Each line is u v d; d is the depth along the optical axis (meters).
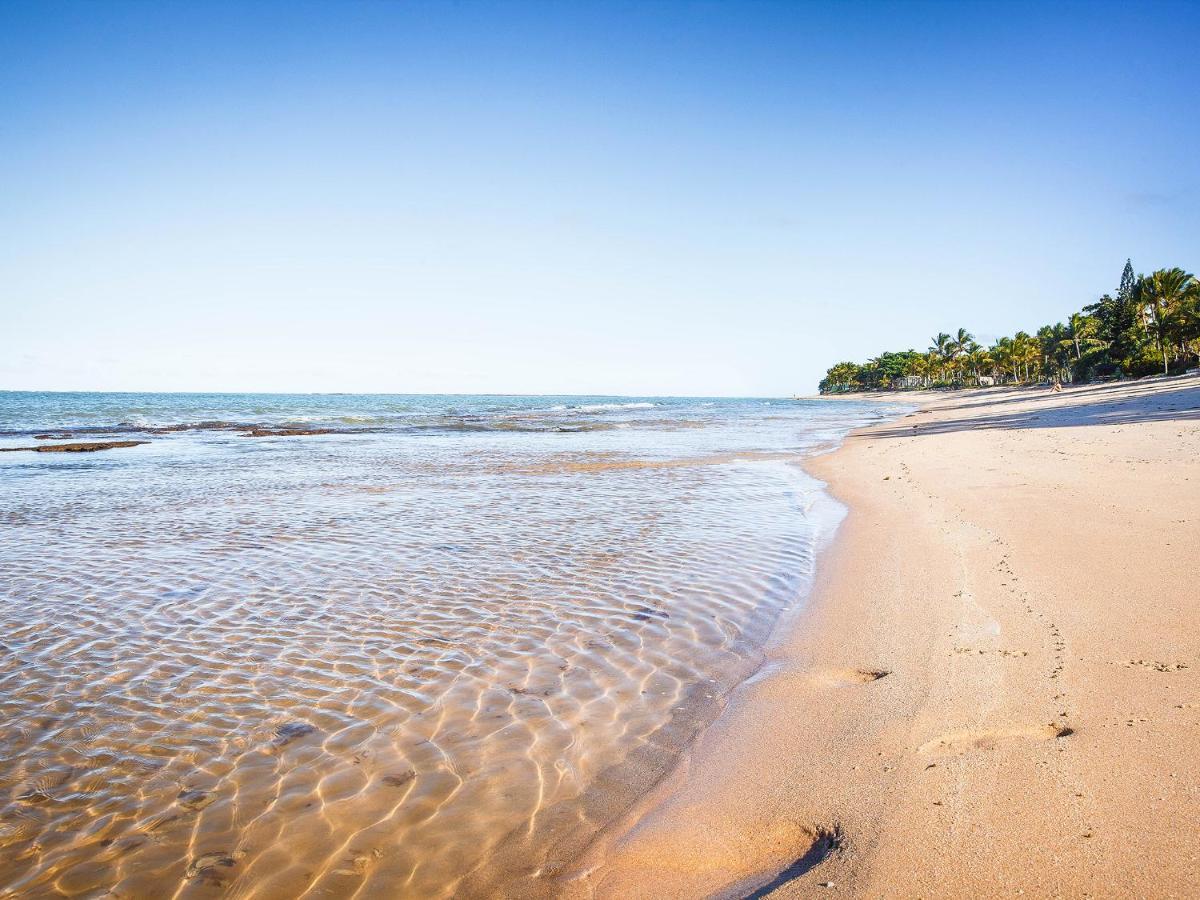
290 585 8.89
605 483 18.72
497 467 22.94
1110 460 17.11
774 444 33.44
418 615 7.71
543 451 29.56
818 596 8.30
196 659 6.48
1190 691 4.84
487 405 117.25
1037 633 6.30
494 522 13.11
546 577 9.24
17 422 54.78
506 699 5.64
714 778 4.46
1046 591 7.45
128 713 5.41
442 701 5.60
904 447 26.75
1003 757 4.26
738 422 60.59
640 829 3.97
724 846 3.78
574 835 3.93
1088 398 56.53
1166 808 3.58
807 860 3.61
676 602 8.16
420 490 17.45
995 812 3.71
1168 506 10.95
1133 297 88.44
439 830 3.98
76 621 7.53
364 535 11.92
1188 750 4.10
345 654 6.59
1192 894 2.98
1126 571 7.81
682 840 3.85
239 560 10.20
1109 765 4.03
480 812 4.15
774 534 11.93
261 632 7.19
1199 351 76.00
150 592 8.60
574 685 5.91
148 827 4.02
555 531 12.23
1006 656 5.86
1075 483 14.01
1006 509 12.04
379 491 17.28
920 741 4.61
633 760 4.72
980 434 30.23
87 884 3.54
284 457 26.83
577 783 4.45
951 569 8.76
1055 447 21.52
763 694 5.69
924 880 3.26
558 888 3.51
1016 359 121.50
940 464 19.80
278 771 4.59
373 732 5.10
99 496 16.44
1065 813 3.63
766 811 4.07
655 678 6.05
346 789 4.38
